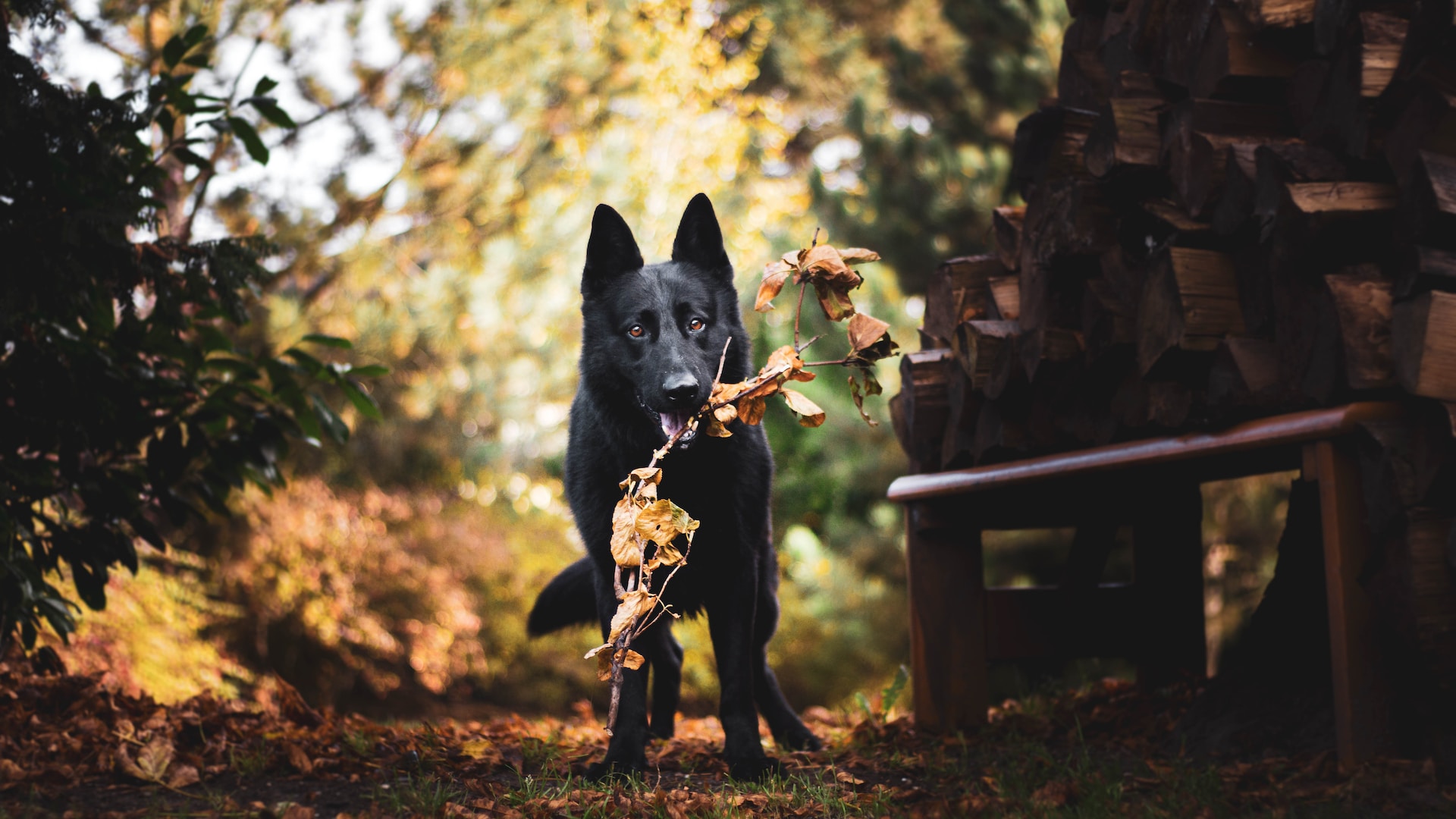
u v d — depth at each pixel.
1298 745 3.12
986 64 11.55
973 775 3.17
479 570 12.48
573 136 9.86
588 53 9.45
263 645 10.20
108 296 3.81
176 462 3.96
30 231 3.34
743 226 13.93
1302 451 2.88
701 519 3.27
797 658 12.88
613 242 3.52
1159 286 3.07
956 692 4.09
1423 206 2.55
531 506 14.73
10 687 3.77
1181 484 3.95
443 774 2.99
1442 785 2.60
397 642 11.20
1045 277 3.50
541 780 2.96
